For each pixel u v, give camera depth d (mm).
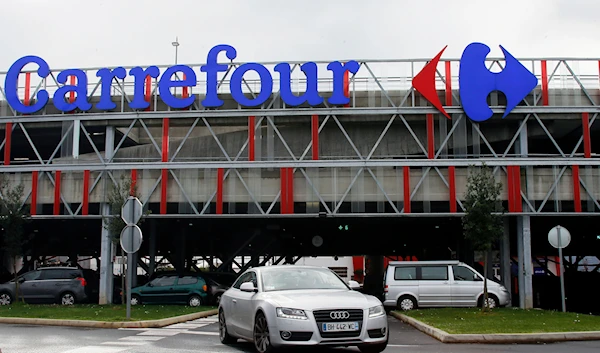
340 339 9680
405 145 27875
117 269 42250
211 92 27141
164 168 27141
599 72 26844
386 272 23984
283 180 26703
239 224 34156
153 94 28062
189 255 44375
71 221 33781
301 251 46281
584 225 34156
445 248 45812
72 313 19797
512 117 26703
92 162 27672
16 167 27609
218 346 11977
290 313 9711
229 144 28469
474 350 11867
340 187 26703
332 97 26594
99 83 27891
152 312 20484
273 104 27516
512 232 35469
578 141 29094
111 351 10953
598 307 35000
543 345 12922
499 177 26453
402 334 15258
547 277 38031
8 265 37281
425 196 26516
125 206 16875
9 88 27906
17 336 13820
